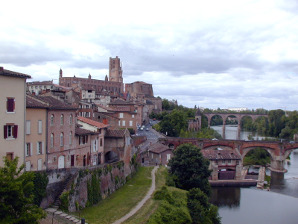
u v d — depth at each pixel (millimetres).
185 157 78000
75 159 60281
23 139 44125
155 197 58375
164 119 165375
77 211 46188
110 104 133500
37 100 52656
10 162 29984
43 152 51281
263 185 99875
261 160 137000
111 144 70750
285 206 80125
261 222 68938
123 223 44625
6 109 41344
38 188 41688
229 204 81250
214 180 101750
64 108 55812
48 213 40875
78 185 47312
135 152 82812
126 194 59812
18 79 43188
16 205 27750
